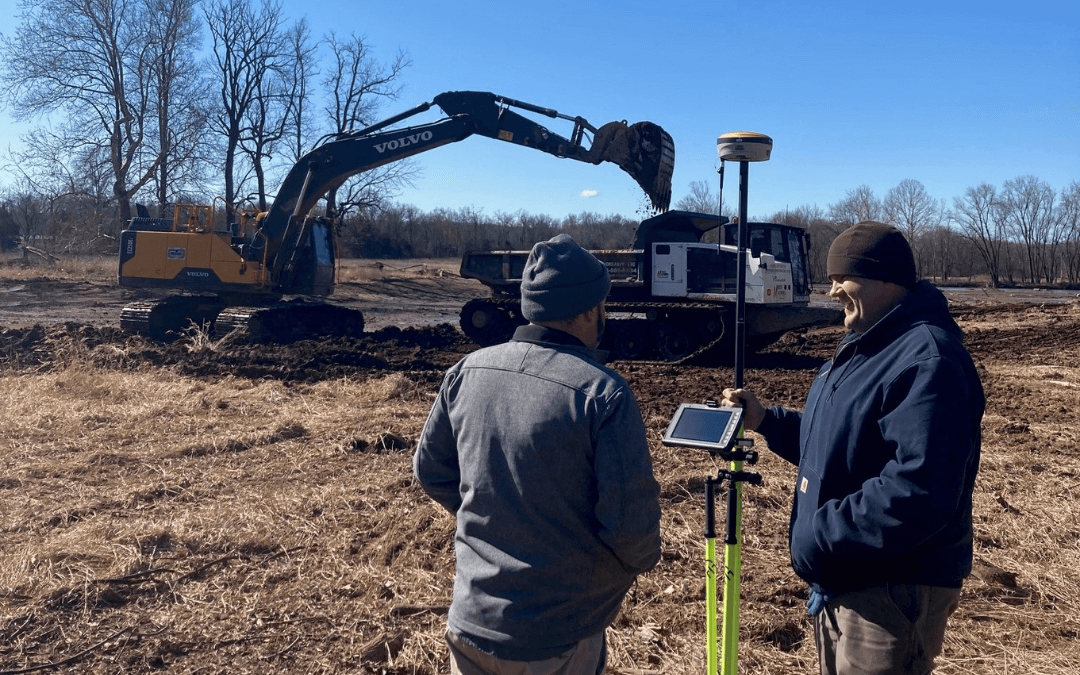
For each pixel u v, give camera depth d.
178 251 17.06
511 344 2.54
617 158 16.23
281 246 16.92
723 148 2.99
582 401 2.34
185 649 4.32
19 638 4.38
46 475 7.18
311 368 13.05
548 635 2.36
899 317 2.57
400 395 11.06
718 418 2.76
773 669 4.07
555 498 2.36
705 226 16.86
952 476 2.31
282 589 5.00
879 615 2.53
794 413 3.12
